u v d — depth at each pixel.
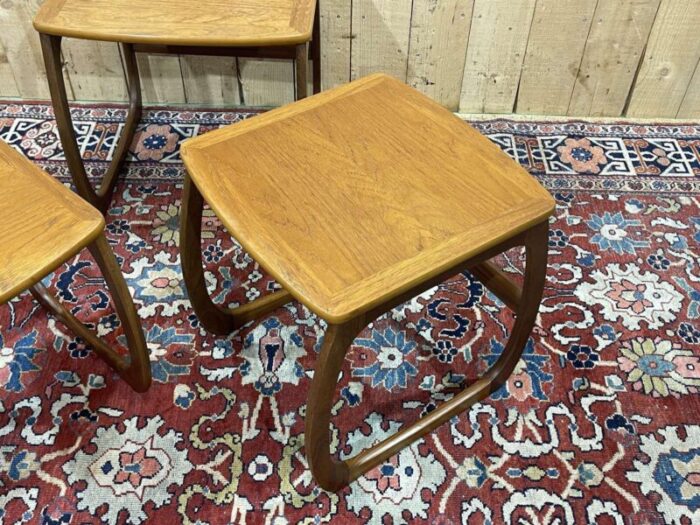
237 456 1.23
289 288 0.90
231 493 1.18
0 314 1.42
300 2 1.36
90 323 1.42
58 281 1.49
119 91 1.94
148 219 1.64
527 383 1.34
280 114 1.17
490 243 0.96
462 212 1.00
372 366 1.37
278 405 1.30
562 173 1.78
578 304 1.48
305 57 1.33
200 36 1.26
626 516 1.16
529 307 1.19
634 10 1.72
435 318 1.45
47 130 1.85
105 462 1.21
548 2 1.71
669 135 1.90
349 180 1.04
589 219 1.66
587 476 1.21
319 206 1.00
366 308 0.89
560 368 1.36
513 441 1.26
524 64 1.85
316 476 1.10
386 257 0.93
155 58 1.85
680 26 1.75
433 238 0.96
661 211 1.68
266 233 0.96
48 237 0.97
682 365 1.37
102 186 1.66
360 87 1.23
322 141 1.11
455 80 1.90
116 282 1.10
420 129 1.14
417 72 1.89
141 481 1.19
